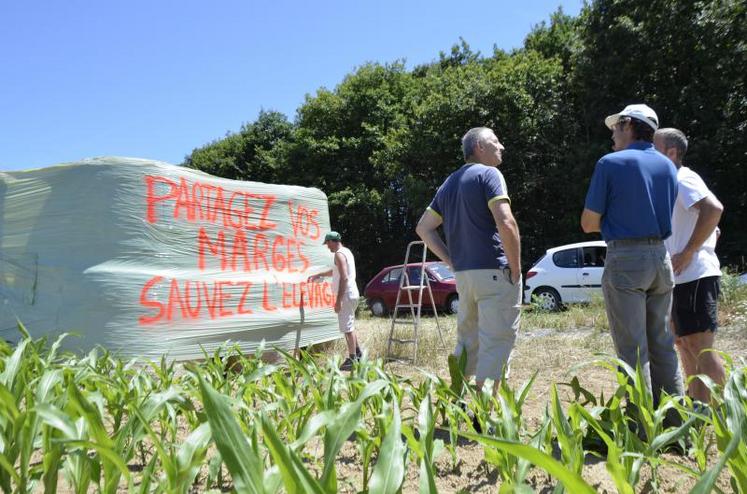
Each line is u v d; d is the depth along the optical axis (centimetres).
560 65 2153
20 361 262
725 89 1767
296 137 2850
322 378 329
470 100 2114
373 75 2789
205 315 638
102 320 567
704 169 1766
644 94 1864
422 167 2339
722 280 940
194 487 256
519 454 114
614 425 249
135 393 311
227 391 310
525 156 2091
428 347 783
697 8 1794
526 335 891
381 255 2772
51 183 606
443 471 278
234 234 691
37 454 297
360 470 280
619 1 1880
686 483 256
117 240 584
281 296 734
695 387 357
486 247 364
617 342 323
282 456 115
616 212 319
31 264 597
